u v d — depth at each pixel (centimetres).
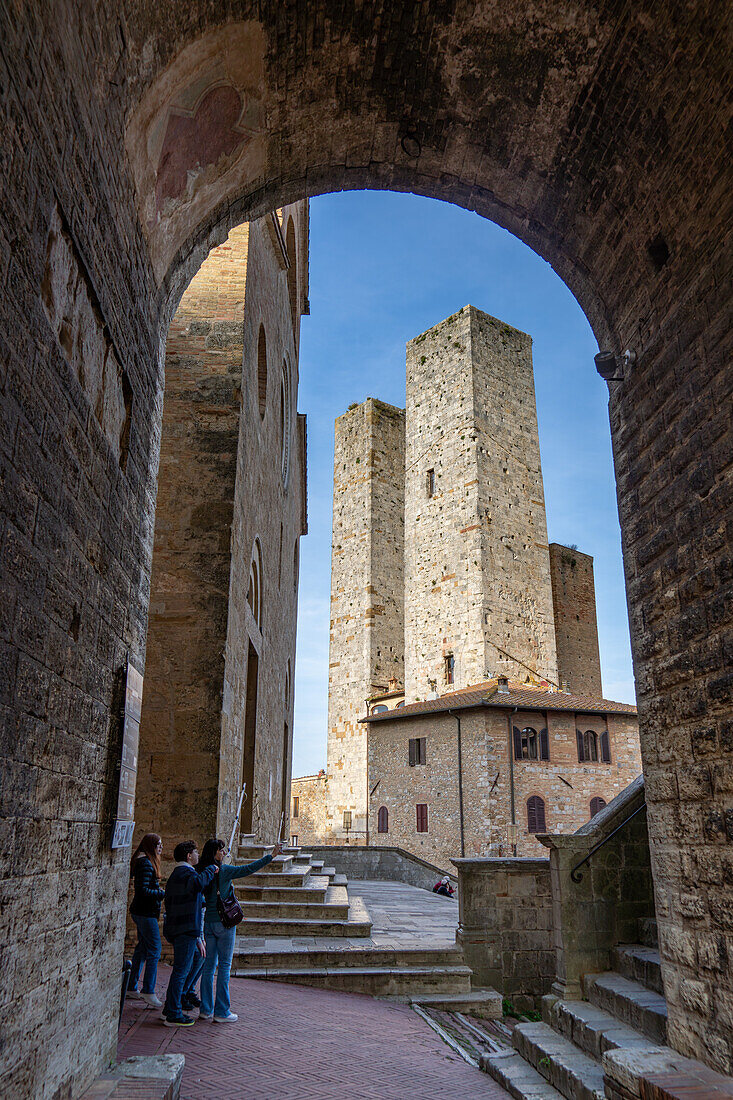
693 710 543
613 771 2908
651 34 520
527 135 655
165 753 951
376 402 4438
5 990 298
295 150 671
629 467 659
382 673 4038
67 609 376
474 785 2802
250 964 902
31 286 314
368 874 2234
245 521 1192
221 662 988
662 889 575
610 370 673
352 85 625
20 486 308
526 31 571
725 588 509
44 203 326
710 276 538
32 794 330
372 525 4228
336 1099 514
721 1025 489
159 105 480
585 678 4081
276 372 1756
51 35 323
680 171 556
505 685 3000
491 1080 661
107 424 441
